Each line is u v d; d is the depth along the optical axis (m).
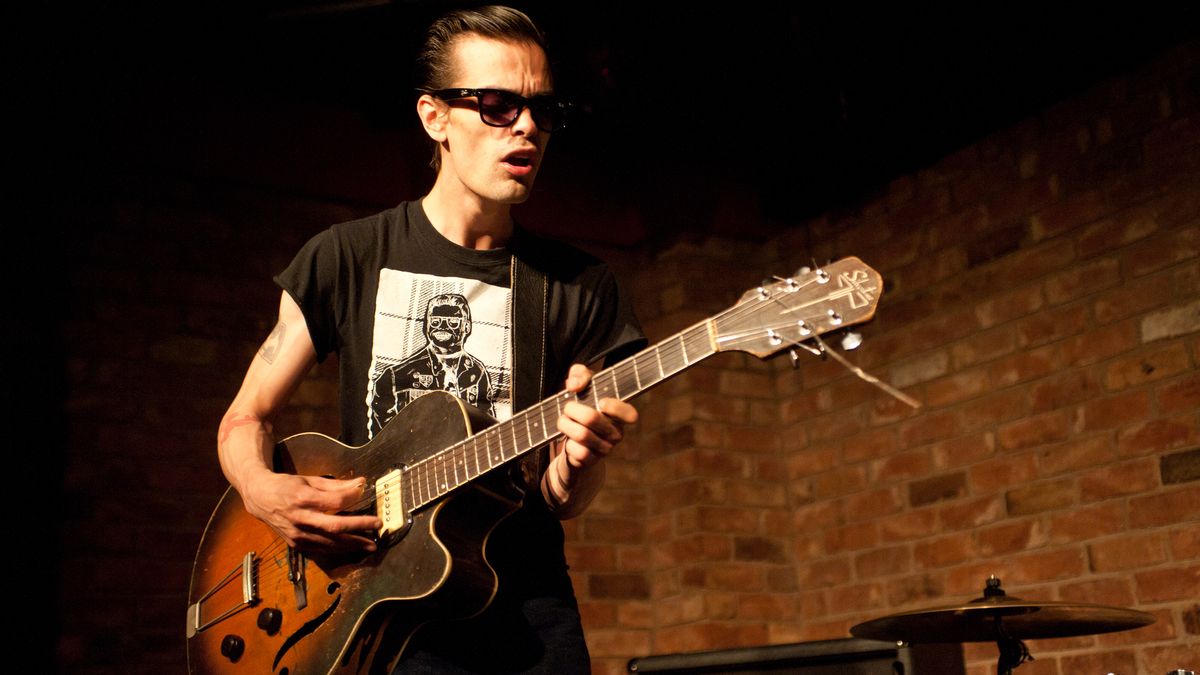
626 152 4.14
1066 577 3.25
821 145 3.92
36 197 3.35
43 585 3.11
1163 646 2.99
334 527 1.51
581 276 1.73
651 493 4.16
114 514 3.25
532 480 1.58
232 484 1.62
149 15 3.35
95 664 3.13
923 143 3.81
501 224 1.68
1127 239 3.27
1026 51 3.41
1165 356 3.12
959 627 2.34
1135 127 3.30
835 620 3.91
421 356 1.63
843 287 1.29
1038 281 3.49
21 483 3.14
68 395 3.27
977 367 3.62
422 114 1.70
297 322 1.65
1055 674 3.22
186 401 3.45
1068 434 3.33
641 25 3.54
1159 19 3.16
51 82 3.40
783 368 4.28
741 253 4.38
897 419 3.84
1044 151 3.54
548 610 1.53
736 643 3.88
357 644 1.50
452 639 1.48
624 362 1.41
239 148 3.63
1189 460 3.02
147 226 3.52
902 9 3.46
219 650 1.67
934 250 3.83
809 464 4.11
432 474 1.50
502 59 1.62
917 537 3.69
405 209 1.73
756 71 3.68
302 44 3.49
